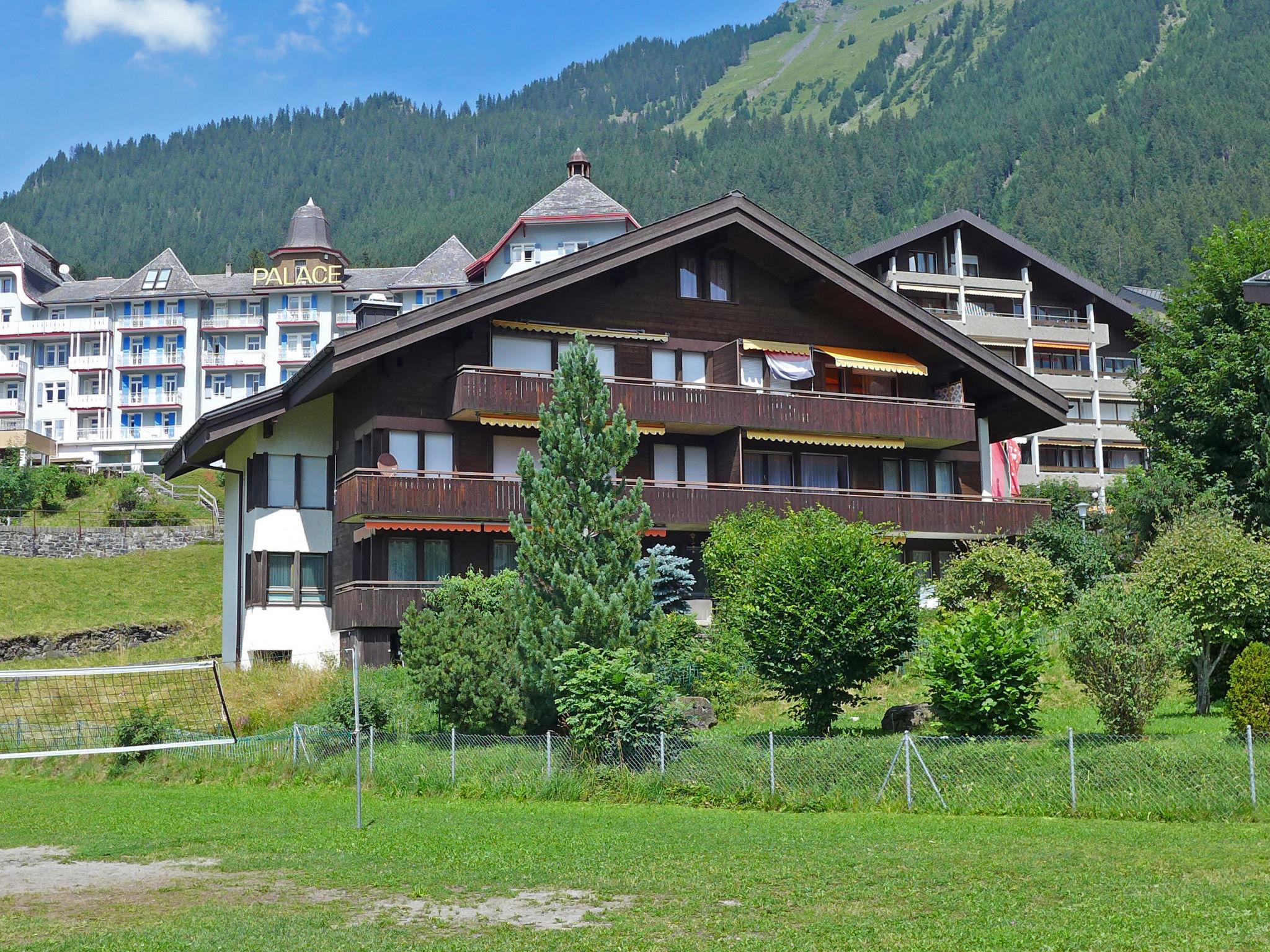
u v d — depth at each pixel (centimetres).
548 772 2350
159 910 1426
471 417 4041
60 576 5691
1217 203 18162
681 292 4397
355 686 2047
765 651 2667
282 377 10744
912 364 4575
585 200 9275
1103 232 18462
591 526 2670
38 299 10944
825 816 2028
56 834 2045
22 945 1263
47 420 10631
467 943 1244
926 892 1415
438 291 11156
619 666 2391
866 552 2691
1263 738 2123
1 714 3419
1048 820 1897
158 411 10556
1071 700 3017
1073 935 1208
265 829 2020
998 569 3878
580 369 2780
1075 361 7969
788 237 4328
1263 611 2709
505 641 2697
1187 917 1261
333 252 10950
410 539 3994
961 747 2114
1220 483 4466
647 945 1225
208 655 4762
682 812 2117
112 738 3088
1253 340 4594
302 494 4306
